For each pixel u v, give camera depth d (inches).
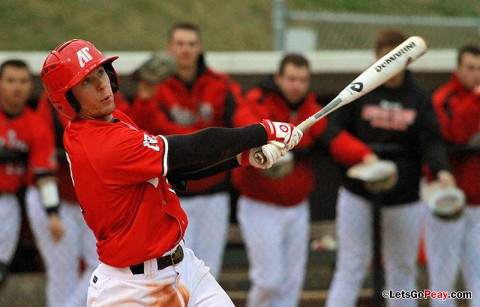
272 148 449.4
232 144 446.9
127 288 464.4
